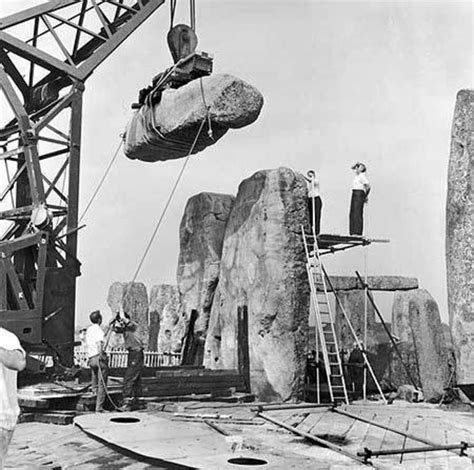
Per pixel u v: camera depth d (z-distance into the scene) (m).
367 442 9.40
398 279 18.02
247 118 15.30
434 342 15.45
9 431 4.71
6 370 4.71
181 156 17.70
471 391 13.62
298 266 15.19
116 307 22.55
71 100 15.84
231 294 16.77
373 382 16.86
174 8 17.45
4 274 13.68
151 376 14.66
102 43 17.52
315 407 12.88
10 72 17.02
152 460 7.96
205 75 16.16
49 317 14.54
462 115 14.23
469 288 13.82
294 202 15.42
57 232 15.47
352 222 16.08
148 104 16.80
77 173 15.70
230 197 19.41
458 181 14.20
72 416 11.12
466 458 8.31
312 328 19.42
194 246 19.20
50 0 16.08
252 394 15.02
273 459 8.00
